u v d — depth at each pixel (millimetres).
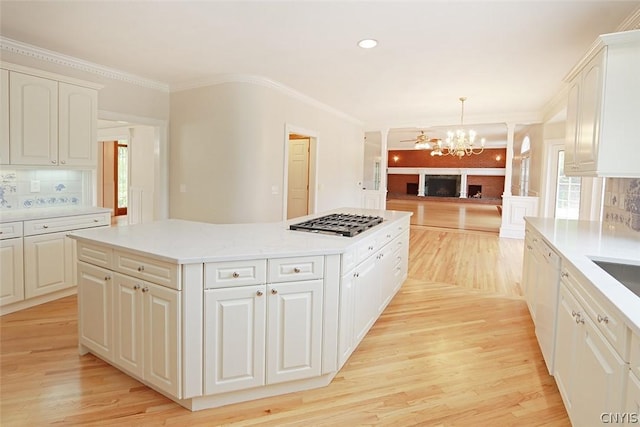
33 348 2543
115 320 2145
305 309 2070
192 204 4988
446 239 7082
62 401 1974
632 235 2568
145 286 1972
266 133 4863
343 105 6320
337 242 2275
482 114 7133
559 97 5328
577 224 3127
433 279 4434
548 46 3412
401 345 2725
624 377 1235
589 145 2334
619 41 2078
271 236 2418
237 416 1896
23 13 2854
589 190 5242
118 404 1961
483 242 6777
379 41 3342
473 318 3254
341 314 2188
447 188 16734
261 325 1983
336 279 2150
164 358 1926
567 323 1922
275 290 1993
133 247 2021
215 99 4672
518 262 5293
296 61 3953
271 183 5043
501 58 3760
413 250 6062
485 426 1846
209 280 1872
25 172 3602
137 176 6535
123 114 4500
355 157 7969
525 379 2281
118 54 3785
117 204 9086
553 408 1992
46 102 3375
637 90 2074
